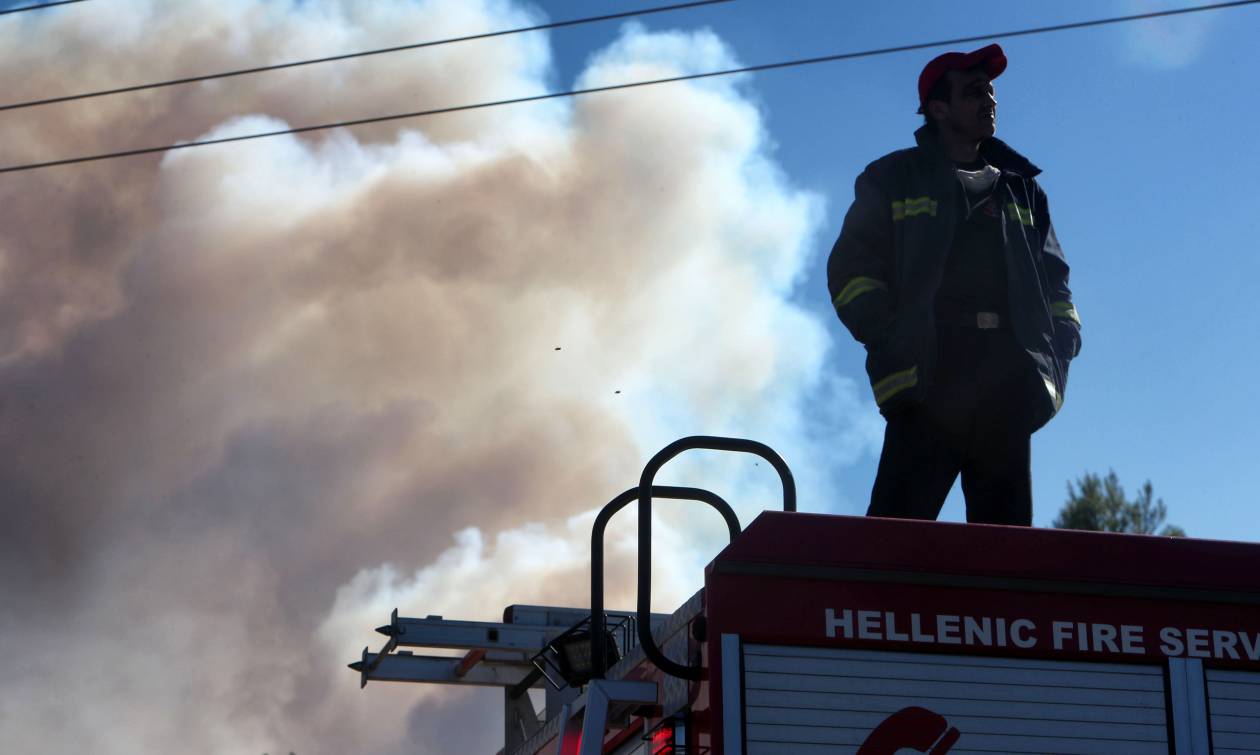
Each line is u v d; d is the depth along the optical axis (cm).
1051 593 385
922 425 552
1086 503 2767
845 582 379
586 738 408
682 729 388
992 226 572
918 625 378
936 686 374
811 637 373
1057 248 603
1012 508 556
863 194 576
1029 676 379
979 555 385
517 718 868
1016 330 560
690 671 387
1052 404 563
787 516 383
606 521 455
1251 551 395
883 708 371
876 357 557
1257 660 387
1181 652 385
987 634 380
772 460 445
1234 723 382
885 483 556
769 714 368
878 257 569
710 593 376
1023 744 373
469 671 867
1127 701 380
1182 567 392
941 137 593
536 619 864
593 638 448
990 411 555
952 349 557
